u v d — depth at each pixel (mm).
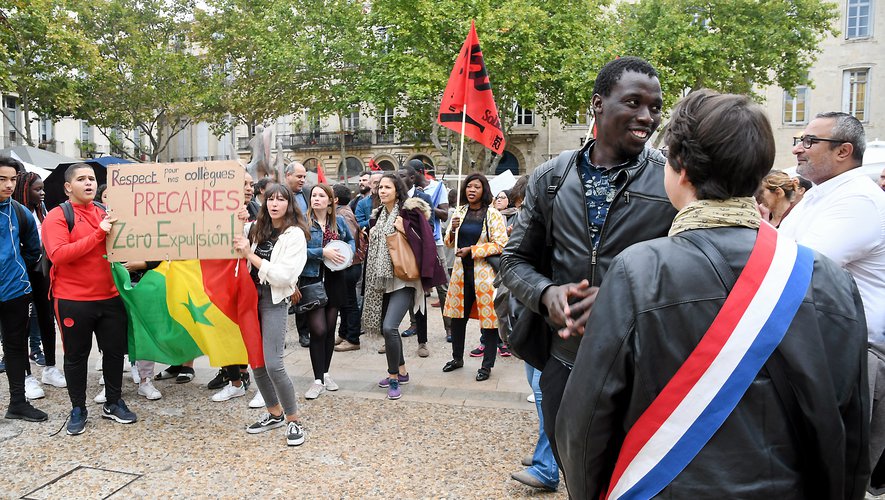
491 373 5973
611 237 2068
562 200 2191
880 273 2691
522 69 24125
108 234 4383
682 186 1523
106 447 4152
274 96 29812
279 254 4160
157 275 4617
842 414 1363
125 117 28969
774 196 4055
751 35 24594
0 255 4504
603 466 1501
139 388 5270
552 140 34500
